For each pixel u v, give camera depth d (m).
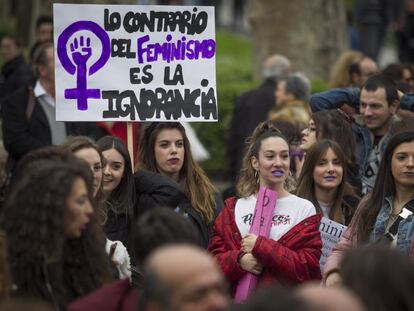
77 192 10.73
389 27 45.34
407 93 17.48
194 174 15.40
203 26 15.83
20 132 19.27
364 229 13.92
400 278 9.23
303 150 16.77
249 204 14.38
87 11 15.63
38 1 33.50
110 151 14.32
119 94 15.68
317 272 14.01
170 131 15.42
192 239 10.34
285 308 7.94
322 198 15.73
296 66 34.41
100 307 10.16
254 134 14.77
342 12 35.28
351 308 7.93
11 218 10.71
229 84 30.86
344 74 22.52
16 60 23.80
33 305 8.20
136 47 15.74
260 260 13.73
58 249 10.69
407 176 13.80
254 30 34.84
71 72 15.61
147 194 14.54
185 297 8.43
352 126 17.19
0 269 10.41
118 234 14.44
